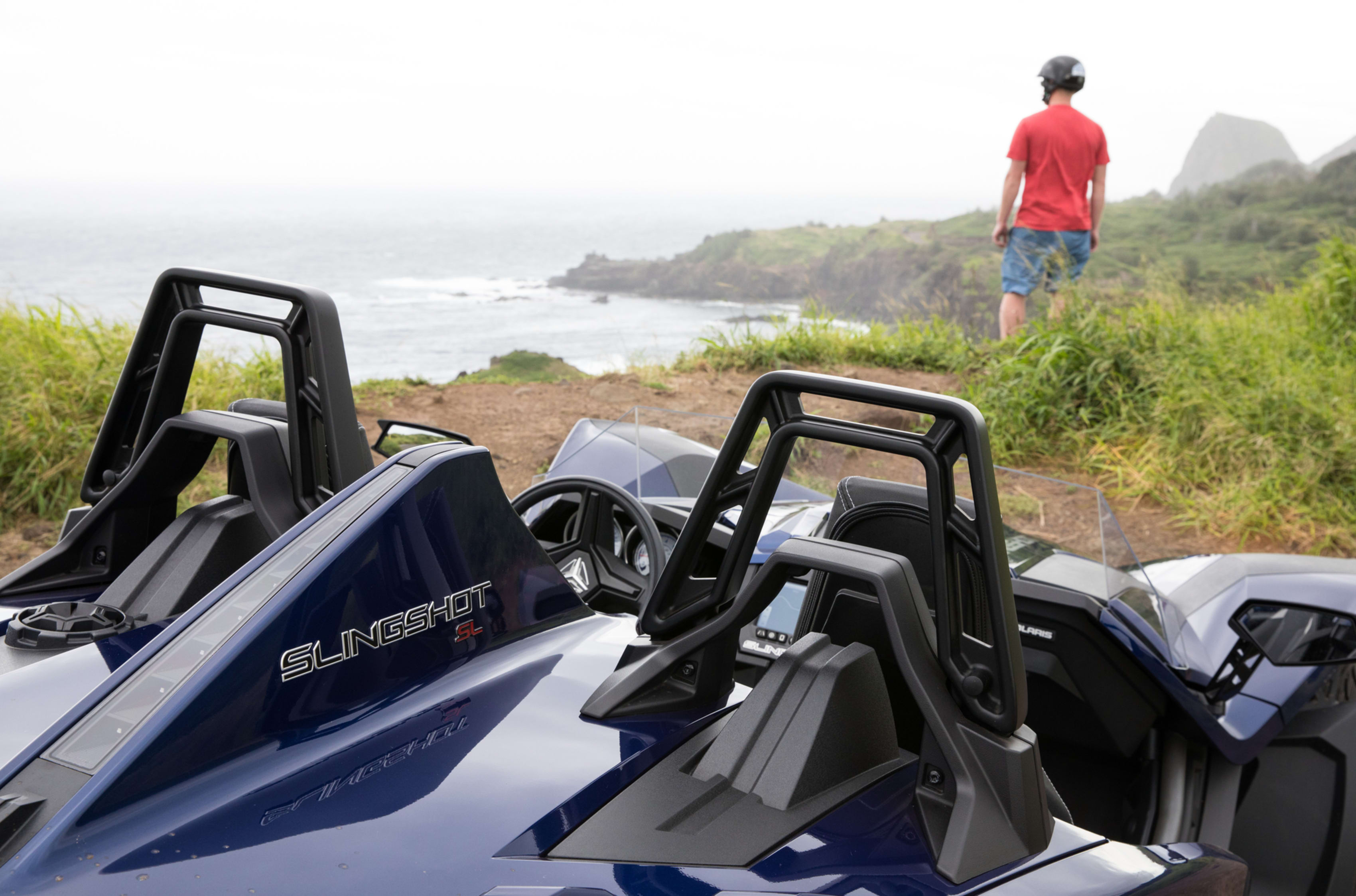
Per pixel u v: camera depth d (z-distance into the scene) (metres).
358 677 1.33
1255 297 8.47
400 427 2.81
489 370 8.56
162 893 0.98
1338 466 6.33
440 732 1.32
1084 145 7.61
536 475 5.82
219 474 5.32
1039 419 6.96
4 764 1.18
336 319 1.81
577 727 1.37
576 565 2.89
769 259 84.25
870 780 1.31
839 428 1.36
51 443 5.20
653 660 1.46
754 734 1.30
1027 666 2.64
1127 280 7.96
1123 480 6.53
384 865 1.04
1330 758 2.60
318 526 1.37
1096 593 2.53
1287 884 2.51
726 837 1.15
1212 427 6.55
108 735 1.14
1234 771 2.66
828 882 1.08
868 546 1.98
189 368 1.98
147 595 1.71
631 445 3.43
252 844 1.06
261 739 1.21
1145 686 2.62
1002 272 8.13
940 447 1.27
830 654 1.37
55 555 1.89
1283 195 68.88
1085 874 1.18
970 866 1.13
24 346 5.80
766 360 8.37
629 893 1.03
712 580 1.64
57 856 1.02
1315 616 2.81
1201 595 3.13
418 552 1.42
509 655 1.55
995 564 1.22
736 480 1.48
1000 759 1.22
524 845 1.10
